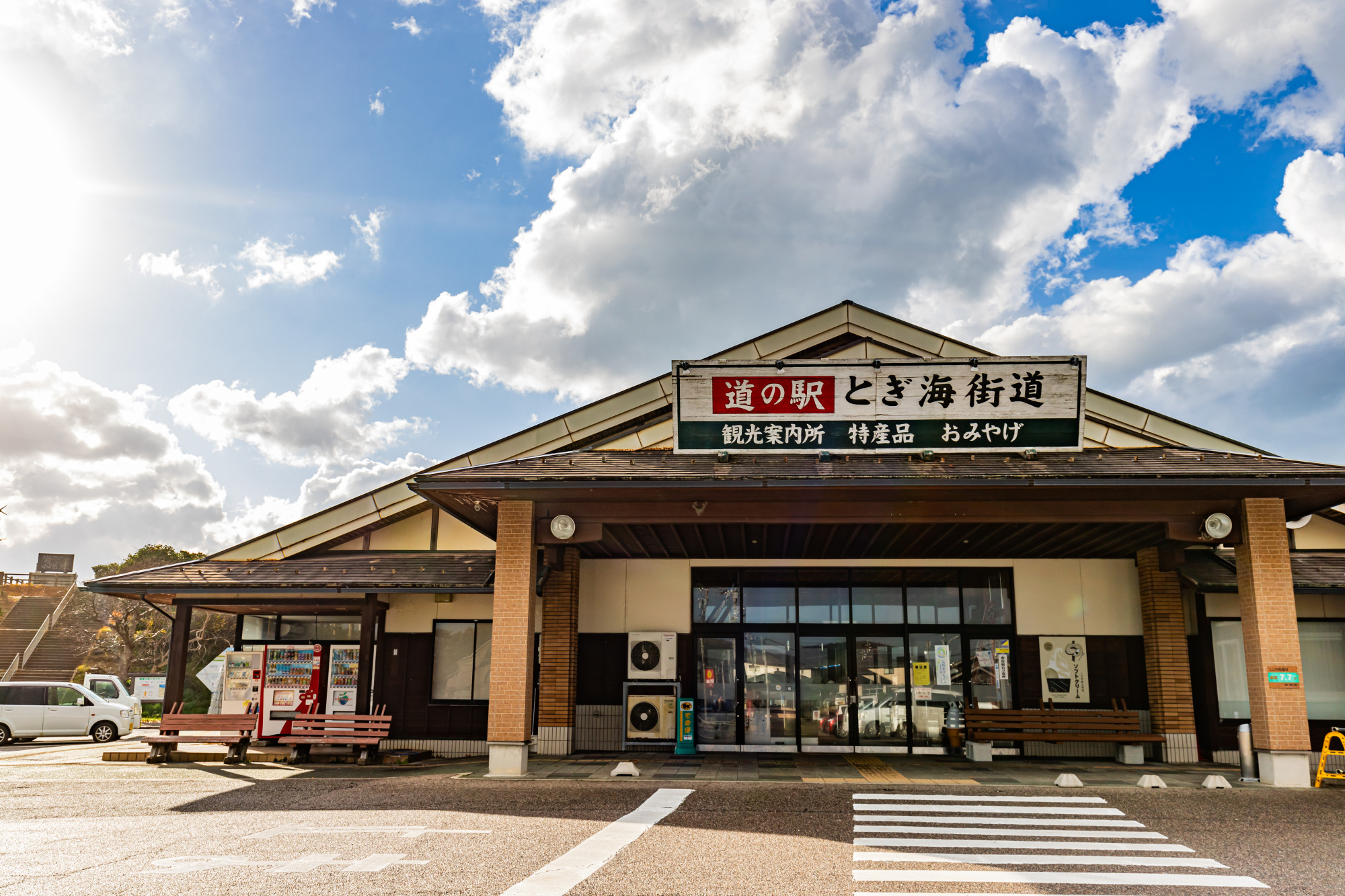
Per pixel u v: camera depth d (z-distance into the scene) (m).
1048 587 16.28
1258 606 12.25
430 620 16.56
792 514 12.76
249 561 16.75
